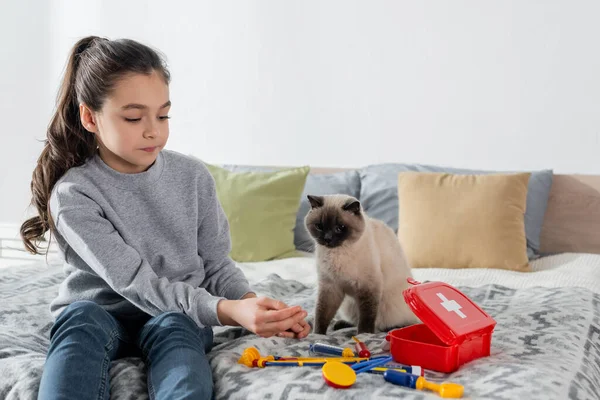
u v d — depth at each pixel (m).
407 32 3.09
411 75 3.10
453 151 3.07
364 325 1.71
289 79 3.29
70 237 1.42
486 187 2.62
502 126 2.98
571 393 1.18
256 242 2.81
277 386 1.21
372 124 3.18
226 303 1.35
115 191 1.50
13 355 1.39
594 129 2.85
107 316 1.33
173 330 1.30
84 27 3.56
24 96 3.65
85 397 1.12
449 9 3.01
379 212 2.88
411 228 2.66
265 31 3.31
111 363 1.36
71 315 1.27
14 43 3.65
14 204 3.71
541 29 2.89
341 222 1.68
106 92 1.39
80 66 1.47
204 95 3.44
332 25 3.20
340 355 1.43
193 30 3.42
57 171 1.53
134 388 1.25
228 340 1.63
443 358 1.32
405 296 1.40
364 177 3.00
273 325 1.30
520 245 2.55
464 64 3.01
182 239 1.56
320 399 1.15
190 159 1.65
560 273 2.39
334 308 1.77
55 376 1.12
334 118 3.24
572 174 2.85
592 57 2.82
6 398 1.23
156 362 1.23
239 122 3.39
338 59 3.21
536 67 2.91
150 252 1.53
